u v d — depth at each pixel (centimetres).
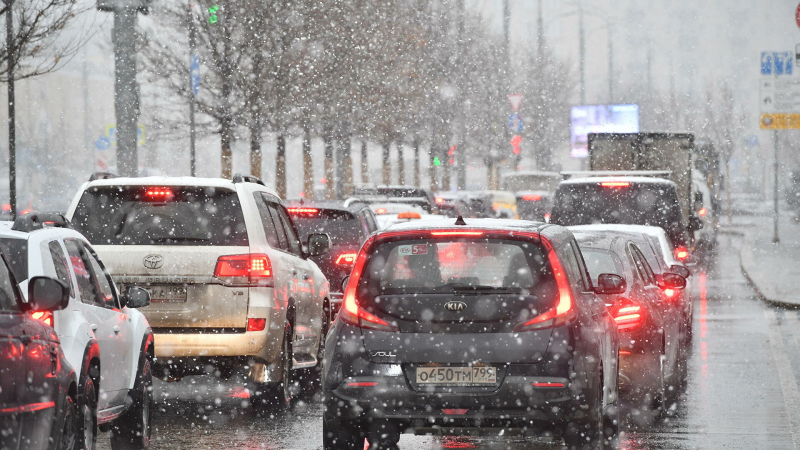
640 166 7250
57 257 1711
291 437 2245
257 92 7069
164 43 7006
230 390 2948
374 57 8175
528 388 1712
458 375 1728
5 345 1311
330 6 7388
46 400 1441
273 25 7031
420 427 1750
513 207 13750
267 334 2445
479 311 1739
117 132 5319
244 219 2486
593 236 2659
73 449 1584
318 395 2938
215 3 6875
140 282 2419
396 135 9388
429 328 1739
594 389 1756
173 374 2469
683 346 2955
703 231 8612
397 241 1803
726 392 2888
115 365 1897
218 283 2425
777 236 10669
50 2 4275
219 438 2231
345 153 10519
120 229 2473
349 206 3866
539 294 1750
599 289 2120
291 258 2744
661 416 2497
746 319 4778
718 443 2198
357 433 1783
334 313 3759
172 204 2491
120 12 5312
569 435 1758
